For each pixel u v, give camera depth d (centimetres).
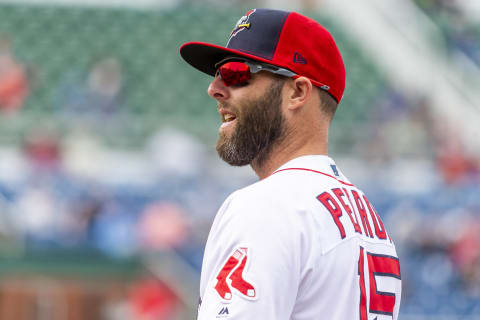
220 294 557
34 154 3231
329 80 661
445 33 4575
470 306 2964
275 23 650
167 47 4500
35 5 4706
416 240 3031
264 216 568
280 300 551
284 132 655
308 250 569
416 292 2966
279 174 620
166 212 2848
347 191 646
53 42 4456
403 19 4547
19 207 2823
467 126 4156
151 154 3256
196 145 3247
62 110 3975
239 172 3161
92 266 2534
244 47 655
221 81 673
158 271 2625
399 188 3294
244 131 656
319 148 663
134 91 4147
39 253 2505
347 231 605
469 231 3048
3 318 2444
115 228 2803
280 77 650
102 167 3212
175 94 4178
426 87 4272
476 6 4812
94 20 4638
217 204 3022
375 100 4162
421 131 3647
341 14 4734
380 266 645
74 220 2812
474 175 3494
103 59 4341
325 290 577
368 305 610
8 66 4066
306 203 589
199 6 4991
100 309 2523
